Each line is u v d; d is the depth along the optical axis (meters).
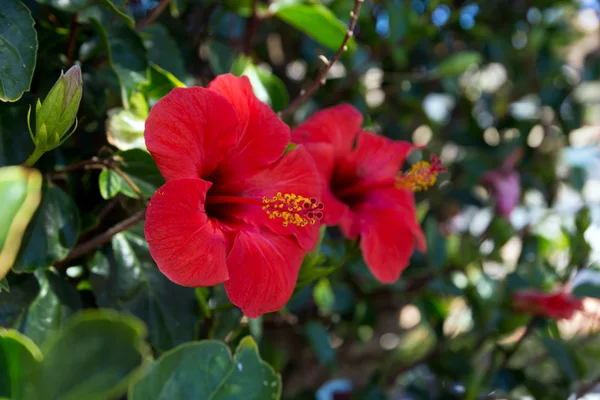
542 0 0.79
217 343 0.27
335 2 0.60
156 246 0.30
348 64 0.62
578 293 0.57
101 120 0.39
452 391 0.63
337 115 0.40
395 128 0.72
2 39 0.31
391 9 0.62
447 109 0.84
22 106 0.35
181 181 0.30
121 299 0.35
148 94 0.39
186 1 0.53
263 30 0.66
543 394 0.59
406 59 0.68
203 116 0.32
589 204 0.79
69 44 0.37
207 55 0.54
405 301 0.62
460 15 0.73
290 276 0.34
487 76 0.91
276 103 0.45
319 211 0.34
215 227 0.33
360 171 0.41
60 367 0.21
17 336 0.22
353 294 0.60
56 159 0.35
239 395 0.27
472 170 0.75
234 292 0.32
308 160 0.36
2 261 0.23
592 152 0.84
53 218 0.34
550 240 0.76
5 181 0.22
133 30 0.37
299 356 0.66
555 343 0.58
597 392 0.65
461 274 0.62
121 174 0.34
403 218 0.41
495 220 0.65
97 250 0.36
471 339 0.60
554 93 0.81
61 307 0.34
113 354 0.22
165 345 0.35
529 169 0.83
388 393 0.64
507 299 0.58
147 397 0.25
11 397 0.22
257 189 0.35
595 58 0.85
